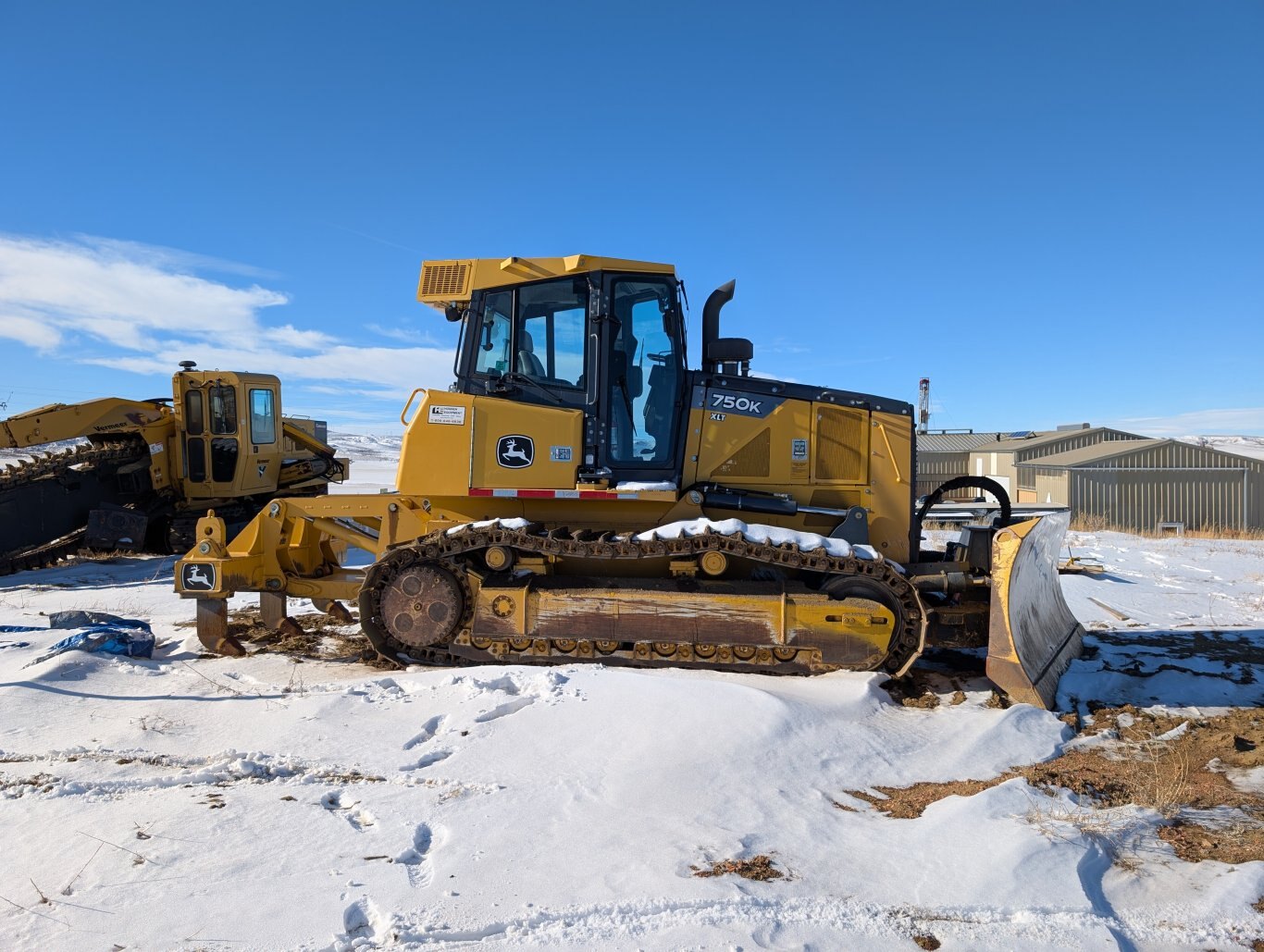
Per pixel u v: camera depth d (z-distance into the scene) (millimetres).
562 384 6254
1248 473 24219
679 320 6332
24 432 12094
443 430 6184
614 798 3775
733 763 4141
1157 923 2924
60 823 3553
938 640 5781
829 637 5641
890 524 6367
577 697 4938
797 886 3070
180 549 13547
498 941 2729
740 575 6059
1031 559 5773
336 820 3559
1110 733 5004
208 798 3805
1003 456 35156
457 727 4645
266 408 14648
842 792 4047
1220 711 5398
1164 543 15578
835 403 6395
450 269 6441
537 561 6117
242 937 2727
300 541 7012
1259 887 3084
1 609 8953
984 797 3789
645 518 6281
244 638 7223
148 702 5191
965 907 2953
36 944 2705
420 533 6438
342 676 5941
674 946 2686
